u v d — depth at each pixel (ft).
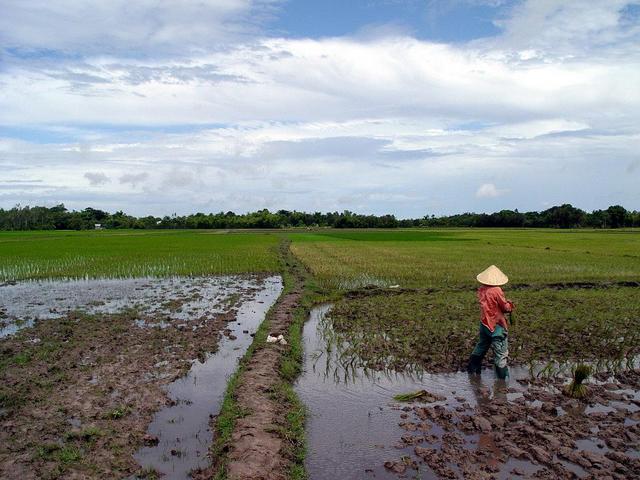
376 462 20.70
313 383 30.07
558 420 24.07
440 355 34.83
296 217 477.36
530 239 188.55
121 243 171.22
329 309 53.47
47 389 28.60
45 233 291.58
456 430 23.41
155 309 53.31
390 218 431.02
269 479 18.39
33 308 54.75
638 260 99.19
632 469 19.54
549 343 37.81
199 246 152.56
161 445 22.15
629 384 29.53
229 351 36.81
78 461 20.51
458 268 86.33
